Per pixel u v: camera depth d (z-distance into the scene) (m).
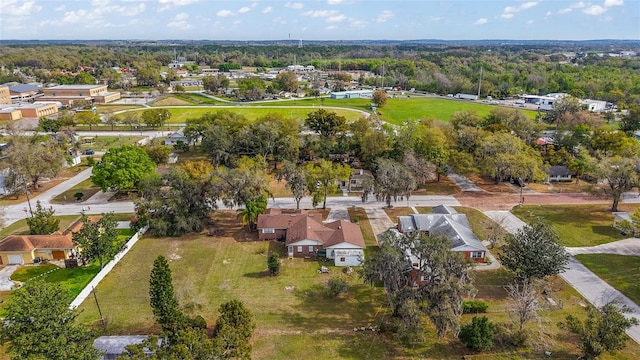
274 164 100.38
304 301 48.41
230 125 108.25
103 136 128.50
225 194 66.50
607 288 50.50
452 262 41.06
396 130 103.44
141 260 57.47
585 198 79.88
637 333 42.62
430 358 39.09
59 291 35.09
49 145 101.88
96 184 77.81
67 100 182.00
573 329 38.16
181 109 168.25
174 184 65.88
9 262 56.56
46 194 82.19
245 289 50.78
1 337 32.28
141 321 44.34
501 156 79.19
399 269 41.97
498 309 46.31
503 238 56.66
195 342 32.16
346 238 57.97
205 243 62.75
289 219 64.69
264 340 41.47
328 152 101.19
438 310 38.19
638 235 62.34
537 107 173.25
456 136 95.06
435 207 72.38
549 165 88.75
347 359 39.00
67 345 32.66
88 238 52.66
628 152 84.06
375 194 74.38
